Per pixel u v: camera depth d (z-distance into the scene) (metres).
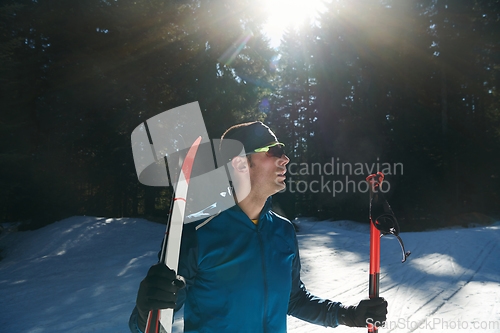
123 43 18.67
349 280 6.67
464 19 30.17
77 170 20.58
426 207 27.72
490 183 29.56
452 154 28.66
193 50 20.55
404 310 4.71
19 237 13.89
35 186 15.90
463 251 9.69
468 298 5.20
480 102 31.84
